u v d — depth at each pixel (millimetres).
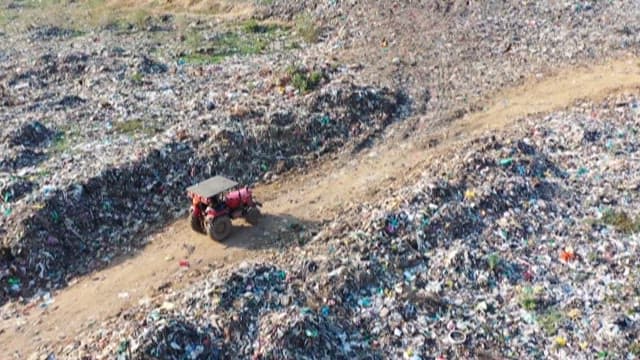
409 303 15172
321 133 22875
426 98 25750
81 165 20375
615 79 26250
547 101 24938
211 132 21828
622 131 22047
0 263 16938
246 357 13500
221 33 35438
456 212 17875
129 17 38656
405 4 34688
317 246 17453
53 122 23906
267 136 22031
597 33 30391
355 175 21062
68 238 17969
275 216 19203
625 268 16141
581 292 15523
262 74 27594
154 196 19828
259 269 15750
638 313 14758
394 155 22031
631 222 17688
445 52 29641
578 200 18844
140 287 16531
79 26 37656
